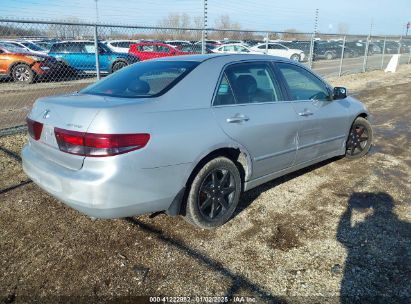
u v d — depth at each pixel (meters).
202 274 2.82
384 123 8.22
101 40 13.14
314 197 4.16
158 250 3.10
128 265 2.91
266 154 3.75
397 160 5.52
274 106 3.81
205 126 3.14
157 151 2.82
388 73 19.34
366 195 4.23
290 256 3.05
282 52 22.39
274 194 4.22
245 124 3.45
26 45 14.04
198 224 3.30
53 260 2.96
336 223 3.58
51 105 3.04
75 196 2.72
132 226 3.46
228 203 3.52
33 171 3.14
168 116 2.95
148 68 3.61
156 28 8.21
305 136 4.20
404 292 2.63
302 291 2.64
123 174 2.68
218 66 3.48
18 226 3.44
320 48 24.06
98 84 3.68
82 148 2.69
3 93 10.56
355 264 2.94
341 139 4.93
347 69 20.23
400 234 3.39
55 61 12.16
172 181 2.96
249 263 2.95
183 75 3.26
